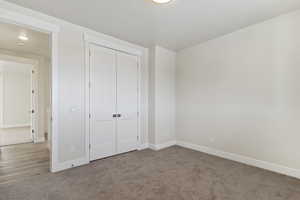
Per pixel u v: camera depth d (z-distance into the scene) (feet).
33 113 15.24
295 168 8.04
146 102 13.53
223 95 10.98
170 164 9.81
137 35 10.98
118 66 11.68
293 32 8.07
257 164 9.36
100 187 7.20
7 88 23.70
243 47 9.93
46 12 8.14
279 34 8.51
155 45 12.89
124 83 12.05
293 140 8.09
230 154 10.60
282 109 8.43
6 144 14.33
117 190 6.98
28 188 7.06
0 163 9.90
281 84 8.46
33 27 8.02
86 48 9.89
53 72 8.57
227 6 7.61
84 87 9.82
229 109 10.64
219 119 11.21
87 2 7.29
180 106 13.98
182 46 13.09
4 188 7.04
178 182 7.66
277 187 7.18
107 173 8.57
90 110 10.16
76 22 9.18
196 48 12.71
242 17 8.64
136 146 12.78
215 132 11.44
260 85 9.22
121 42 11.78
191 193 6.78
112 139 11.34
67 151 9.11
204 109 12.14
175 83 14.42
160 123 13.23
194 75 12.87
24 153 11.87
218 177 8.14
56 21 8.70
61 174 8.39
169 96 13.97
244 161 9.91
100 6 7.61
